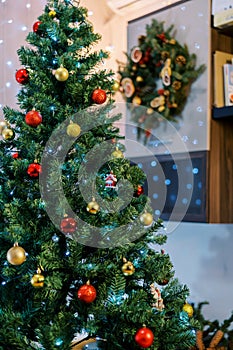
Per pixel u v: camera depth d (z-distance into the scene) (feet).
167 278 3.34
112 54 6.73
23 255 2.83
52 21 3.31
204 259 6.27
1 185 3.26
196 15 5.59
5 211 2.95
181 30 5.77
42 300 3.01
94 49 6.44
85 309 2.96
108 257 3.13
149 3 6.22
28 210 3.07
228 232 5.99
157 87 6.07
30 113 3.08
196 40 5.59
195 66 5.59
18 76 3.34
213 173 5.47
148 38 6.10
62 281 3.02
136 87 6.24
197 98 5.55
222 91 5.46
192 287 6.41
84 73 3.30
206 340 4.94
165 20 5.99
